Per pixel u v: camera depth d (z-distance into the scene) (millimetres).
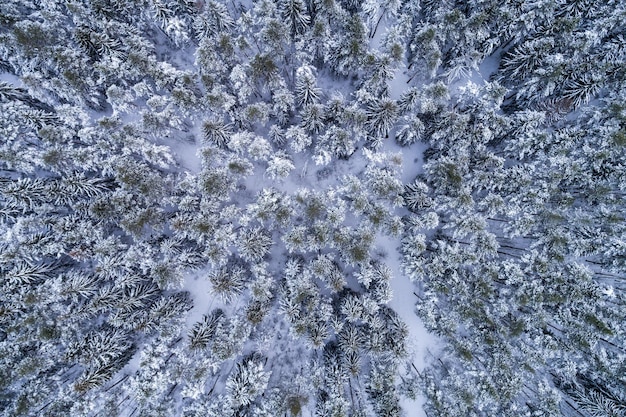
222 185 27422
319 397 27562
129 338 27031
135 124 27297
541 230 28047
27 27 25391
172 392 27812
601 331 25906
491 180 27188
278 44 26891
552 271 27344
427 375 28188
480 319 26641
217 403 26016
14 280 25125
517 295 26891
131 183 26234
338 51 27844
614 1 27016
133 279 26469
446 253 27203
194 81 27938
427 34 26766
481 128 26875
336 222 26938
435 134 27344
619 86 28016
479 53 27250
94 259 27719
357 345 26281
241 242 27203
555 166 27828
